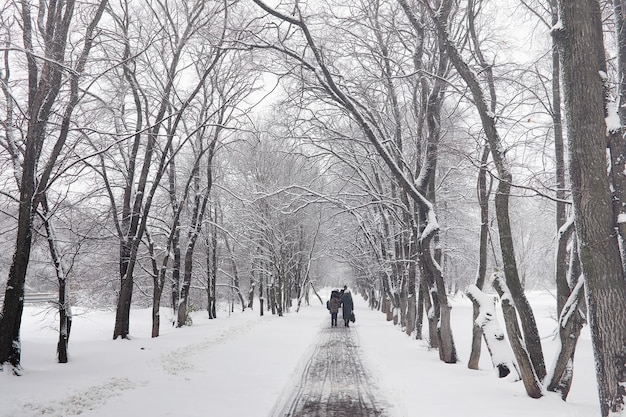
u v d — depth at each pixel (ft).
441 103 45.42
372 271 126.11
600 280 18.06
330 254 131.34
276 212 96.07
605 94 20.04
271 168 94.79
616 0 22.25
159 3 57.16
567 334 24.81
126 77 54.70
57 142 36.42
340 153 56.90
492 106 37.60
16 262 33.01
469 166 45.57
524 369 24.30
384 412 22.22
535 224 118.93
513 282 26.61
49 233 38.45
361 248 116.67
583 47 19.10
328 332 63.57
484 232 37.29
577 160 19.10
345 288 79.00
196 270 114.83
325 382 29.45
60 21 36.50
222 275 138.21
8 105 36.73
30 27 35.45
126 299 55.52
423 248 40.27
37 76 36.63
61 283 38.14
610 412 17.49
